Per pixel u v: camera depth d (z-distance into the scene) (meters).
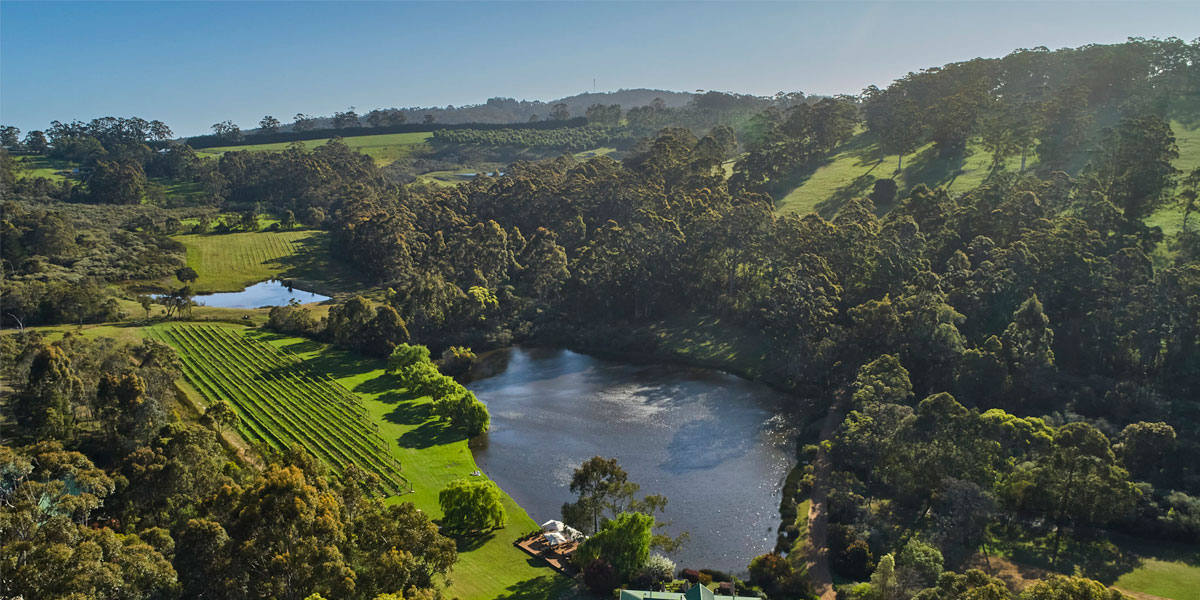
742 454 95.00
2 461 58.84
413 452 95.62
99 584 46.66
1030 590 52.03
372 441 96.88
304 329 144.75
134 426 76.56
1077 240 109.75
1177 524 67.44
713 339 139.88
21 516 52.28
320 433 98.44
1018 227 128.50
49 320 138.62
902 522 73.38
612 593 63.88
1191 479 72.69
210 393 111.31
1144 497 70.38
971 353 94.38
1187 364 90.94
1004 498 72.62
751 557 71.75
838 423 97.94
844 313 124.12
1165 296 94.25
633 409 111.88
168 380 98.69
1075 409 88.50
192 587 53.16
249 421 101.38
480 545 73.44
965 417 76.06
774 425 103.81
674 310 155.25
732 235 149.38
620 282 153.88
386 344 133.38
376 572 56.22
